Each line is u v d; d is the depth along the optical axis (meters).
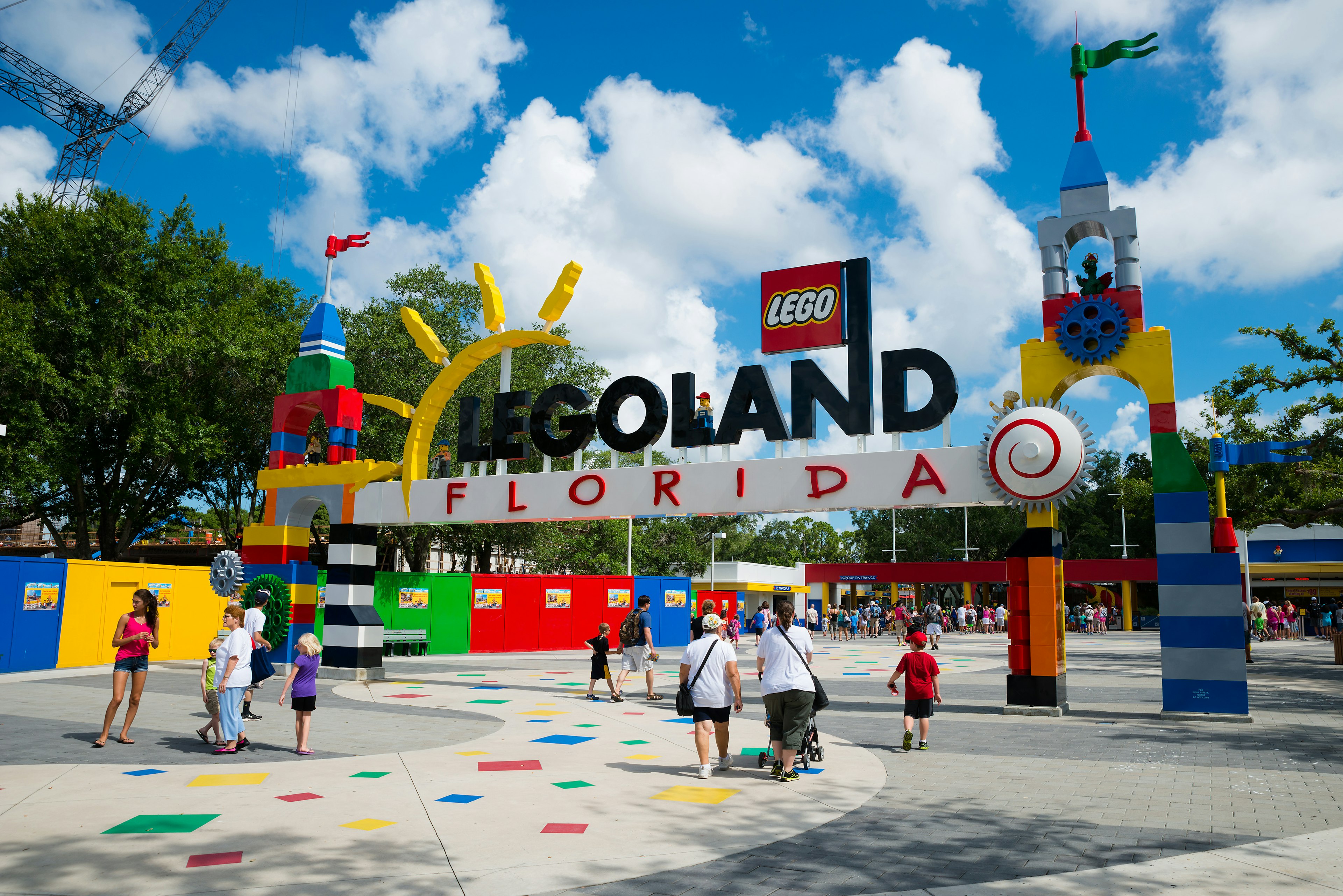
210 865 5.55
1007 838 6.39
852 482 14.69
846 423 14.75
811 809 7.30
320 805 7.24
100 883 5.18
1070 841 6.31
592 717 13.31
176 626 23.61
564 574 48.59
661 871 5.56
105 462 33.78
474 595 31.77
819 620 60.78
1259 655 28.56
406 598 29.48
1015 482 13.48
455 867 5.58
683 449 16.03
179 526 42.84
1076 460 13.20
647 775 8.68
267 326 36.75
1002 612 52.94
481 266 18.78
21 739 10.38
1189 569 12.99
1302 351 22.03
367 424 34.31
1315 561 48.62
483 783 8.24
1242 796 7.83
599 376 43.25
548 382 40.59
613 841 6.24
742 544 93.69
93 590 21.38
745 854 5.96
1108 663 26.06
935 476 14.18
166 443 30.66
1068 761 9.61
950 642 41.47
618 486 16.55
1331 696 15.98
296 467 19.88
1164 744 10.76
